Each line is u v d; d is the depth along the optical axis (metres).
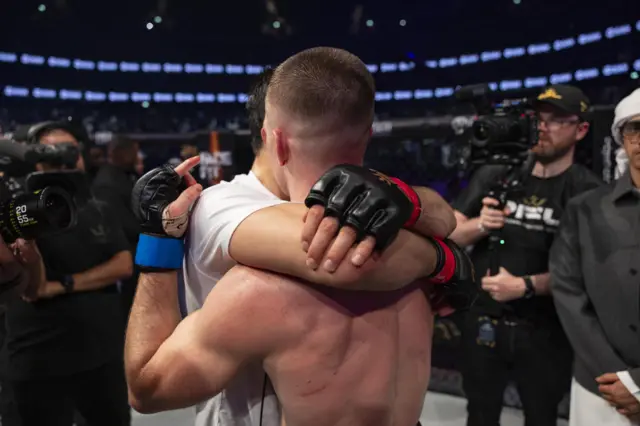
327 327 0.87
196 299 1.02
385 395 0.91
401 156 7.56
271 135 0.96
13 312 2.25
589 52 14.68
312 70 0.90
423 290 1.02
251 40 18.81
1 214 1.59
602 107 3.12
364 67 0.95
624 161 2.02
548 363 2.32
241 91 19.31
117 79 18.70
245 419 0.98
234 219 0.90
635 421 1.78
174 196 0.95
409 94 17.38
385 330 0.92
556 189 2.33
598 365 1.86
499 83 16.47
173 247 0.95
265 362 0.88
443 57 17.31
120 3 17.17
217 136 4.54
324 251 0.79
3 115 17.52
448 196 5.74
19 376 2.24
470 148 2.35
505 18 16.05
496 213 2.29
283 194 1.04
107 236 2.42
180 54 18.78
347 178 0.80
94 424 2.42
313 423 0.88
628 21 13.62
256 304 0.85
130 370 0.92
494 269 2.34
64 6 16.19
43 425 2.29
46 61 17.39
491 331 2.34
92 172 4.32
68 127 2.56
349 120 0.90
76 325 2.28
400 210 0.80
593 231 1.92
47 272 2.24
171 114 19.14
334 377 0.88
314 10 17.58
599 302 1.87
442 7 16.59
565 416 3.10
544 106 2.30
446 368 3.82
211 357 0.87
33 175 1.64
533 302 2.31
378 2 17.08
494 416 2.46
